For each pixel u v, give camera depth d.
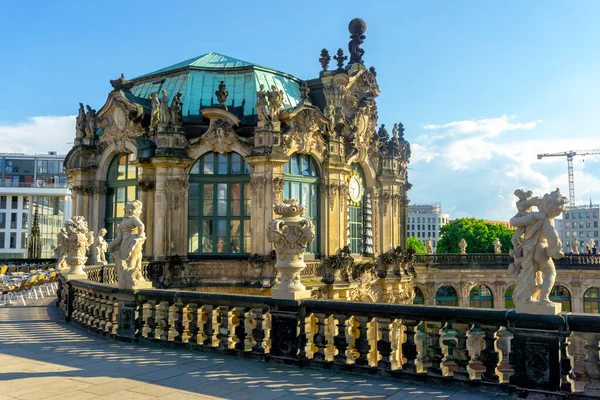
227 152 34.53
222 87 34.50
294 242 14.05
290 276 14.04
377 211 42.41
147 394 10.99
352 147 38.50
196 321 15.30
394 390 11.40
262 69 38.59
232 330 14.83
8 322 21.05
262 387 11.59
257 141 33.34
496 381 11.23
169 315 15.99
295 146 34.62
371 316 12.63
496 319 11.16
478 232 111.12
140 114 35.34
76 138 37.09
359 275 37.97
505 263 56.75
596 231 197.75
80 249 23.78
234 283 33.03
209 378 12.26
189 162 33.94
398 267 42.66
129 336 16.62
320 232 36.50
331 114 37.22
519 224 11.09
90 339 17.19
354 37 42.16
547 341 10.67
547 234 10.80
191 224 34.44
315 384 11.83
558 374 10.53
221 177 34.47
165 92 34.03
